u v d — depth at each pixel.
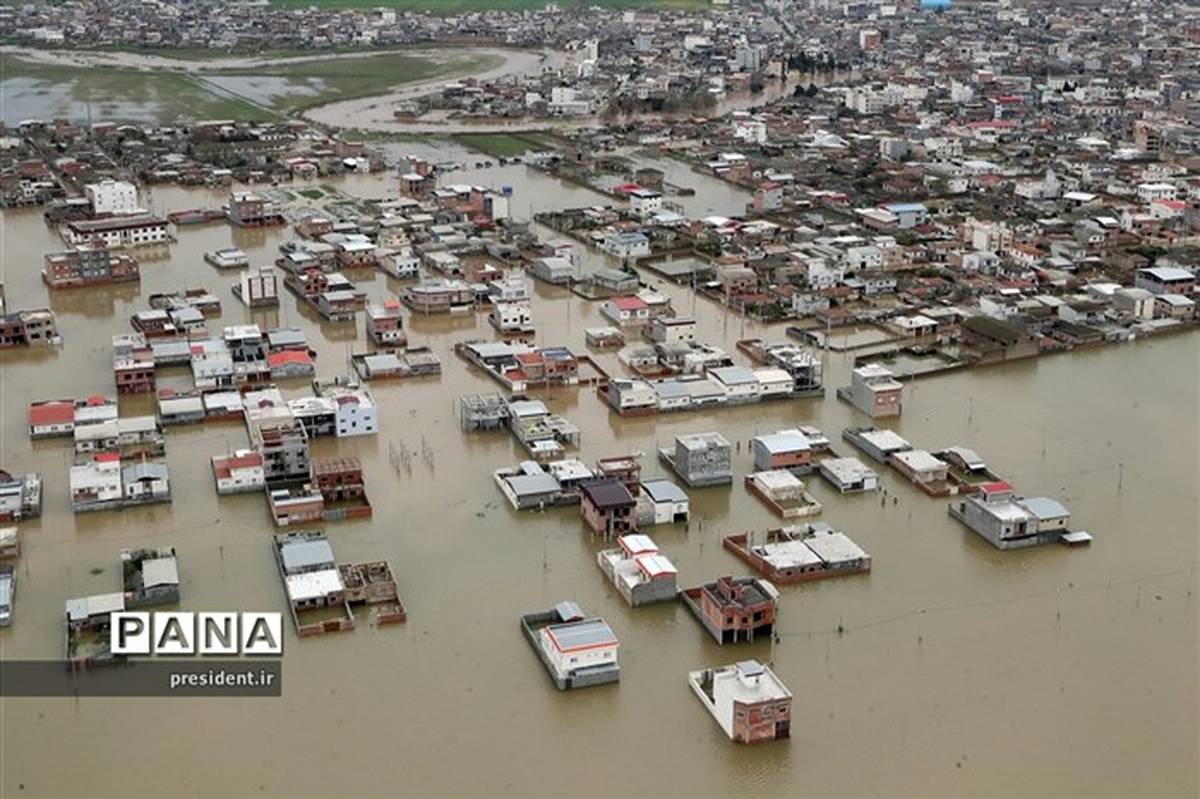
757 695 126.31
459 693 133.38
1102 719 129.62
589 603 150.00
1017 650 141.25
